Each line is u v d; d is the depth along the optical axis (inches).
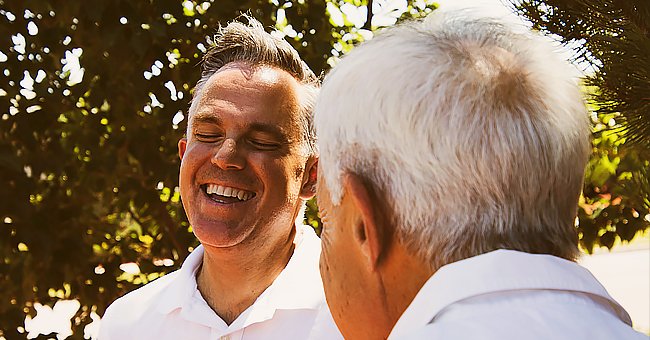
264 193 74.8
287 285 76.3
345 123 46.1
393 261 46.1
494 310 41.5
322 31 163.6
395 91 44.0
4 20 149.6
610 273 528.1
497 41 46.1
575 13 73.9
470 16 49.1
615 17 73.2
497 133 43.0
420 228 44.6
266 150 75.1
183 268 79.9
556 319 40.8
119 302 83.2
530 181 43.6
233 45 78.6
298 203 78.2
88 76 153.3
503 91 43.7
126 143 156.7
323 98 47.6
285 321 75.7
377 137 44.8
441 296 42.7
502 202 43.5
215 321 76.3
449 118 43.1
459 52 44.8
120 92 155.0
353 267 47.9
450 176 43.3
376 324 48.0
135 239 168.2
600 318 41.8
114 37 145.0
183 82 156.3
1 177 150.5
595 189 160.7
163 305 78.6
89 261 159.2
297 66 78.2
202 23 155.3
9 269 152.1
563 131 44.4
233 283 77.1
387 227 45.9
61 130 159.5
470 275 42.4
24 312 152.9
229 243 74.4
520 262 42.4
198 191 75.7
